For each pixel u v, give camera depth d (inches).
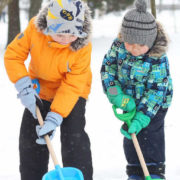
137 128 128.0
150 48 125.3
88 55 126.7
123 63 129.3
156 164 140.2
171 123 218.5
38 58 125.3
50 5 116.9
